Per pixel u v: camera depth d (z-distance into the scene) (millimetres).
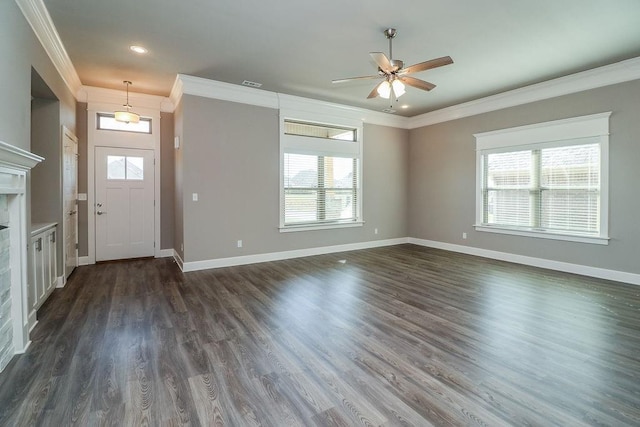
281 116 5457
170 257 5719
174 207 5707
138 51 3742
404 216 7207
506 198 5484
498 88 5094
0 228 2186
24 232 2414
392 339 2592
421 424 1637
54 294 3684
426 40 3520
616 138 4207
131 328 2787
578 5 2859
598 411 1729
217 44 3588
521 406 1773
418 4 2850
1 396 1847
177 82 4672
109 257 5367
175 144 5375
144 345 2480
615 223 4246
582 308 3252
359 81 4734
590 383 1986
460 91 5238
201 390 1916
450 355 2338
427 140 6797
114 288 3922
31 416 1681
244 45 3615
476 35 3406
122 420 1656
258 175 5301
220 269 4863
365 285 4070
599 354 2342
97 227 5262
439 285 4062
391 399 1843
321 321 2951
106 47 3633
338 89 5125
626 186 4145
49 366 2174
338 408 1764
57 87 3713
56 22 3092
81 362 2227
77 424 1627
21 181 2406
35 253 2990
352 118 6277
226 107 4969
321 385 1976
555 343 2512
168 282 4184
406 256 5848
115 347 2445
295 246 5742
